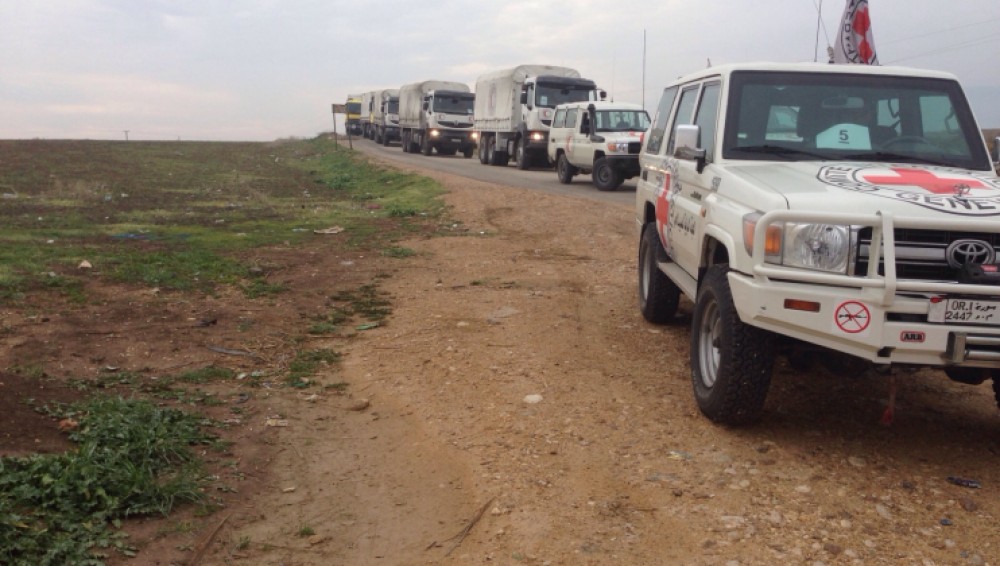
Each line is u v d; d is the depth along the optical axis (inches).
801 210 180.4
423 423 212.4
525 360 261.6
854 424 213.3
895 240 176.2
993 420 221.0
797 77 242.1
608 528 156.8
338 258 465.4
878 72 243.8
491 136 1362.0
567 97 1186.6
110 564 138.7
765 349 193.8
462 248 510.6
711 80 260.4
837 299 174.1
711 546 149.9
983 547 151.4
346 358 270.5
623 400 225.9
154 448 178.7
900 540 153.1
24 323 289.9
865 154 229.3
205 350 271.4
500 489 172.9
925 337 171.0
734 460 186.9
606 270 435.5
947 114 237.9
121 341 275.0
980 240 175.0
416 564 146.2
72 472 157.6
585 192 880.3
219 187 991.6
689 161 255.3
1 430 178.7
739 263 192.7
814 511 163.6
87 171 1162.6
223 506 163.6
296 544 151.9
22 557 134.9
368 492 174.7
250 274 405.1
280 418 214.1
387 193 921.5
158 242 511.8
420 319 319.0
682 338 293.4
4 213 658.2
